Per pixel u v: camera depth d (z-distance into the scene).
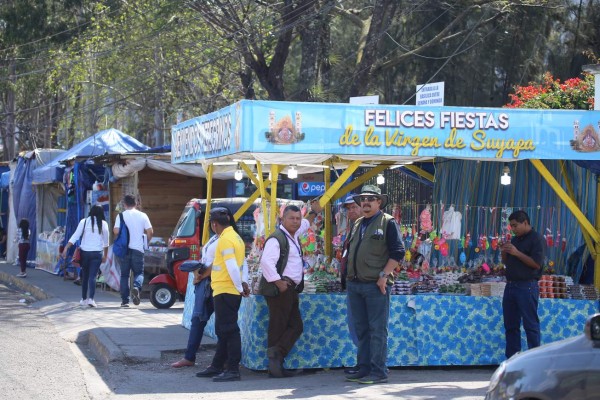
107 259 18.92
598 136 10.56
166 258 16.78
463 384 9.76
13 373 10.29
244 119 9.70
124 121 43.06
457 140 10.25
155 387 9.58
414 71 28.25
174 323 14.20
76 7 31.72
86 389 9.40
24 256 23.00
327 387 9.52
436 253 12.09
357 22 26.56
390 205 12.63
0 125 46.69
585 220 10.92
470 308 10.72
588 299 10.91
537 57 25.94
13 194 27.98
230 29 26.12
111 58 31.34
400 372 10.60
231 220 10.01
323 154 10.12
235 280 9.73
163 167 18.61
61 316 15.31
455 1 26.00
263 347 10.30
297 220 9.94
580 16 25.30
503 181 11.29
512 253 9.96
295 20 24.39
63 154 24.30
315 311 10.39
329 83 28.56
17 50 32.25
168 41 29.41
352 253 9.66
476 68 27.22
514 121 10.41
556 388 5.67
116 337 12.37
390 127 10.09
